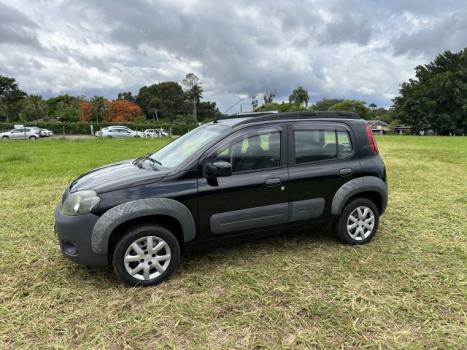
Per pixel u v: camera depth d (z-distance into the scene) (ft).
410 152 60.54
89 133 171.63
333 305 10.68
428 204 22.08
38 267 13.19
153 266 11.86
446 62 245.24
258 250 14.66
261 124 13.34
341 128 14.66
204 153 12.35
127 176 12.07
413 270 12.87
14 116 255.91
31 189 26.96
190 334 9.45
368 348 8.91
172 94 342.23
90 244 11.15
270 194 13.10
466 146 79.82
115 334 9.43
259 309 10.50
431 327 9.67
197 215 12.13
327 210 14.32
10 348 8.87
